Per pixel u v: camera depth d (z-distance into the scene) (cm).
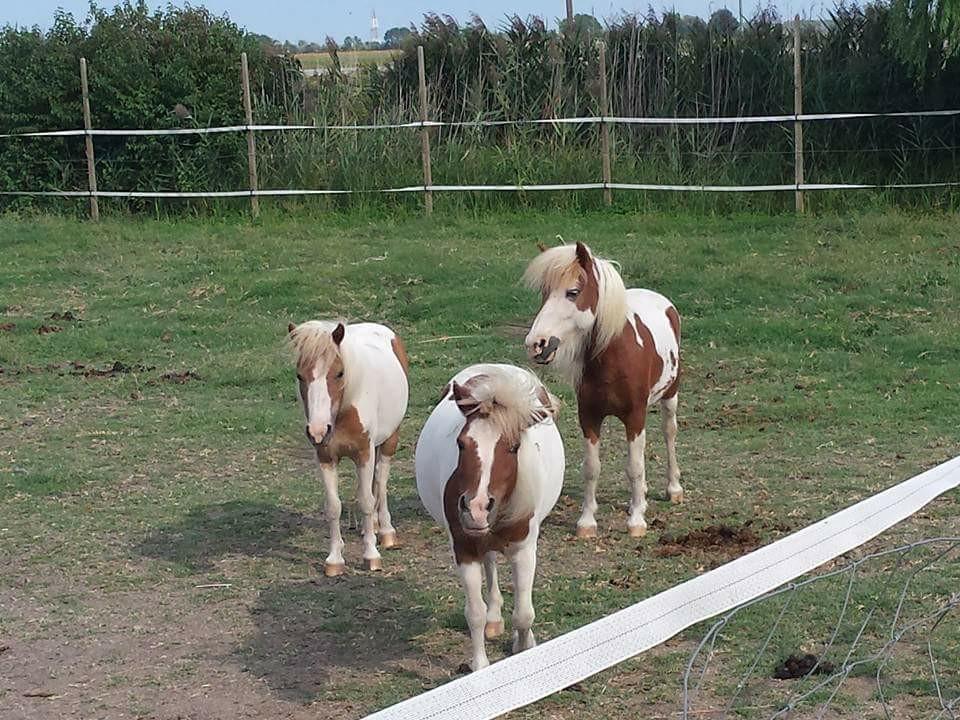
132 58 2012
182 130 1958
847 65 1941
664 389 803
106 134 1975
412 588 698
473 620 550
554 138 2002
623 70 2056
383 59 2316
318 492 880
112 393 1155
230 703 562
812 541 400
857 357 1176
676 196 1864
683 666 569
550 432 586
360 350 718
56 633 648
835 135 1928
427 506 603
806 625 604
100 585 714
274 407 1102
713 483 869
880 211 1723
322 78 2169
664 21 2075
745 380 1130
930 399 1038
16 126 2036
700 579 360
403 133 2009
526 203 1909
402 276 1523
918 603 625
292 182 2011
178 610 675
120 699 570
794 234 1633
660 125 2017
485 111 2061
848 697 530
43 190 2047
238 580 716
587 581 693
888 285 1380
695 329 1272
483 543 545
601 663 323
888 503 441
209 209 2002
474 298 1410
